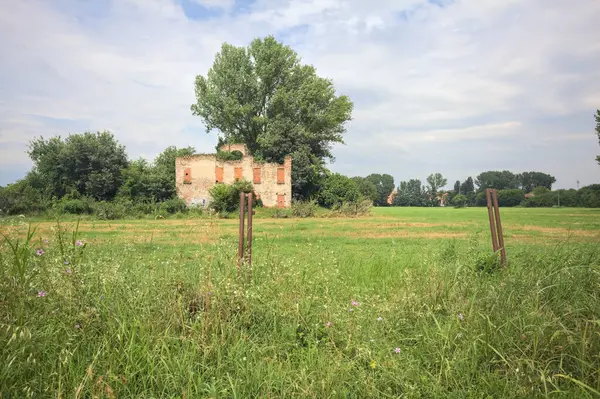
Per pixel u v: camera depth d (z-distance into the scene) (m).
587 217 39.12
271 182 49.75
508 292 4.95
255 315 4.63
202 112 59.28
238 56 58.41
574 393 3.25
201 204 46.19
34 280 4.02
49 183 45.41
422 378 3.60
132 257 6.25
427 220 34.75
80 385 3.02
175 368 3.51
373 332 4.46
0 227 4.32
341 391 3.39
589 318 4.24
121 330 3.81
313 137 56.34
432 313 4.75
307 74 60.50
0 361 3.10
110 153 47.00
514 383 3.47
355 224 28.70
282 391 3.34
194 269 5.69
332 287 6.02
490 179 164.62
